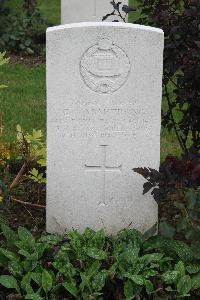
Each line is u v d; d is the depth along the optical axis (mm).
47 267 2297
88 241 2391
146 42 2363
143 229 2568
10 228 2543
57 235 2453
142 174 2389
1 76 4641
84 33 2344
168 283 2236
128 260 2279
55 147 2465
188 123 2873
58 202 2529
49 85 2395
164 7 2783
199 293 2275
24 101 4176
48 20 5625
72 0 4387
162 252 2373
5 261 2324
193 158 2436
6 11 5254
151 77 2400
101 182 2508
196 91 2773
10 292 2242
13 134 3635
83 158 2477
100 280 2209
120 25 2350
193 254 2346
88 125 2441
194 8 2678
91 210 2541
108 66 2383
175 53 2713
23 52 5168
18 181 2846
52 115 2430
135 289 2201
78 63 2373
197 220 2385
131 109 2432
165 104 4066
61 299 2184
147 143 2471
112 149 2473
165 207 2807
